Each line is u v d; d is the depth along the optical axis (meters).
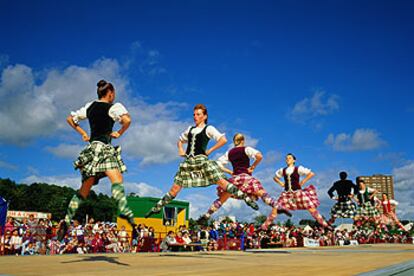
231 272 3.87
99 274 3.59
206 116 6.47
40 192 89.38
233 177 7.41
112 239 12.93
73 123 4.76
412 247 13.64
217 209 7.21
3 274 3.54
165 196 6.38
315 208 9.33
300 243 17.97
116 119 4.64
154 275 3.51
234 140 7.83
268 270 4.11
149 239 13.23
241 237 13.86
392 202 14.31
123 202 4.32
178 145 6.50
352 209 12.34
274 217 9.11
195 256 7.14
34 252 11.00
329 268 4.37
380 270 3.93
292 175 9.63
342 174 12.65
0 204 10.40
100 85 4.85
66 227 4.72
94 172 4.41
